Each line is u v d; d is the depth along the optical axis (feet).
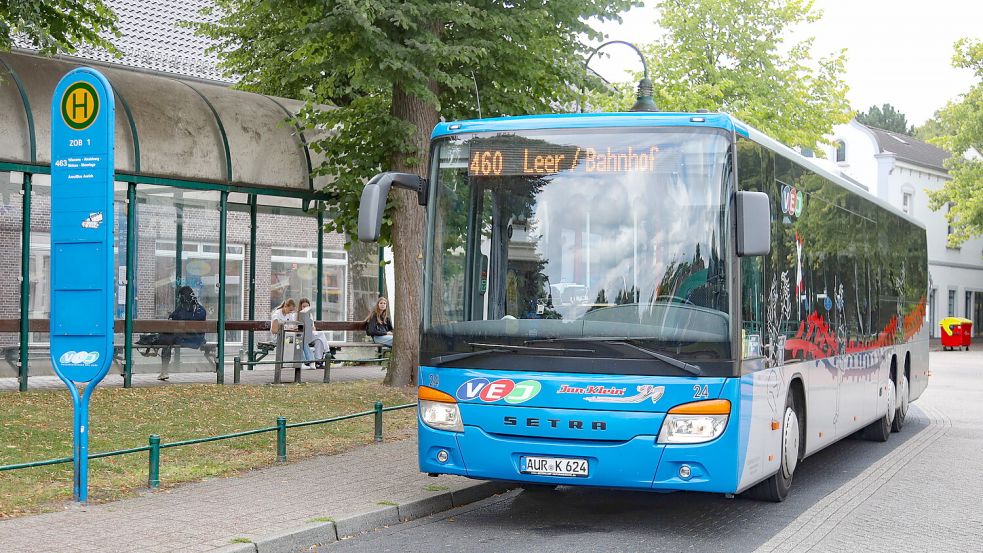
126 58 90.33
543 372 27.66
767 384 30.07
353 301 82.58
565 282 28.02
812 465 42.45
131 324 62.03
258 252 75.77
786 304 32.63
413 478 34.32
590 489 35.58
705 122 28.12
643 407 26.94
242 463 36.83
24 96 57.72
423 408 28.96
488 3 58.08
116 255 64.18
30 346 61.11
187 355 67.46
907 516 30.99
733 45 112.27
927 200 191.31
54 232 29.45
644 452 26.89
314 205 77.71
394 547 26.35
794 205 34.37
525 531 28.50
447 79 55.72
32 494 30.50
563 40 62.59
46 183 61.57
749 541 27.40
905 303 56.54
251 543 24.62
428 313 29.17
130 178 61.67
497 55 58.95
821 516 30.89
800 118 117.19
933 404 70.49
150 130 62.64
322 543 26.71
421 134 61.16
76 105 29.17
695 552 26.05
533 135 28.96
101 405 51.85
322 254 79.92
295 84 71.46
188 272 67.51
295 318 73.00
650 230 27.81
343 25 53.88
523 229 28.58
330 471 35.55
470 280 28.81
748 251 26.76
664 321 27.22
